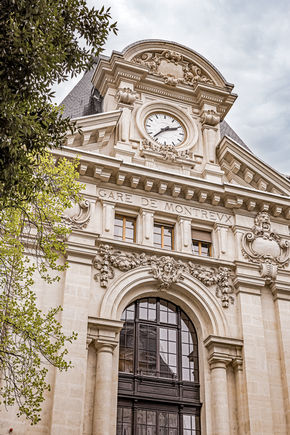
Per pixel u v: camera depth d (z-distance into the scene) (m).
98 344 23.78
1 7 14.63
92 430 22.14
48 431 21.39
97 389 22.86
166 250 26.64
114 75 31.31
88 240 25.69
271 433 23.84
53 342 22.92
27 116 14.49
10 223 19.84
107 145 29.16
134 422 23.66
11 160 14.49
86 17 17.30
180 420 24.34
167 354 25.64
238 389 24.84
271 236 29.03
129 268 25.95
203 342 25.80
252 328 26.11
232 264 27.39
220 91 32.28
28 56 14.77
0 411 21.03
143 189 28.09
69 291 24.25
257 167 30.50
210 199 29.00
